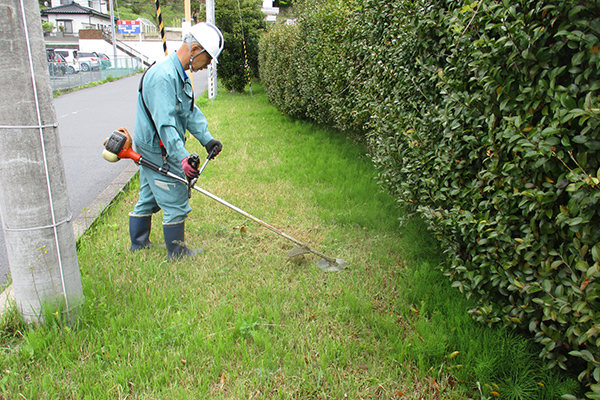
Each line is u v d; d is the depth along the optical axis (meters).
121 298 2.89
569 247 1.81
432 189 2.83
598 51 1.59
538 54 1.82
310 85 8.96
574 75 1.75
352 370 2.29
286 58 10.88
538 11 1.75
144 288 3.00
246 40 19.92
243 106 14.45
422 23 2.87
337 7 7.08
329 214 4.43
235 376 2.22
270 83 13.48
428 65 2.89
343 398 2.12
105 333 2.45
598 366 1.70
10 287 3.02
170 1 77.94
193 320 2.65
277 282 3.14
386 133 3.76
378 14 4.77
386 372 2.28
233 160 6.75
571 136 1.77
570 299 1.79
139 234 3.66
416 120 3.11
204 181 5.64
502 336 2.38
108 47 47.84
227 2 19.89
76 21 55.69
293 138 8.52
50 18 55.44
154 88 2.99
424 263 3.22
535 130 1.84
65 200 2.49
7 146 2.24
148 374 2.22
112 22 41.66
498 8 2.03
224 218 4.43
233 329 2.56
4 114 2.19
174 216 3.41
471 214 2.33
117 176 6.41
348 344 2.47
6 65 2.14
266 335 2.51
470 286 2.46
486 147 2.29
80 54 37.84
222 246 3.81
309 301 2.93
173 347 2.43
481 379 2.16
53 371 2.22
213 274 3.31
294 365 2.29
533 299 1.94
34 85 2.23
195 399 2.07
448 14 2.54
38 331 2.43
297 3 10.62
